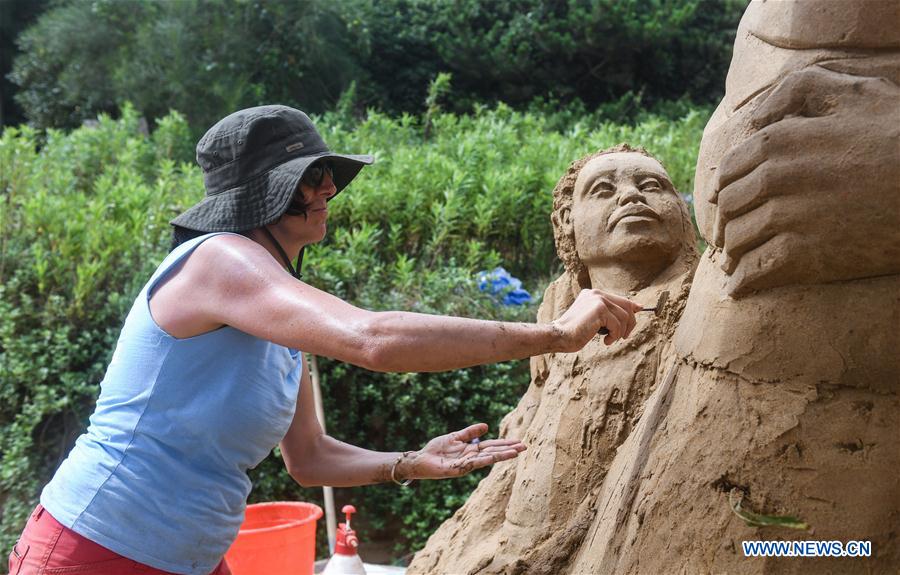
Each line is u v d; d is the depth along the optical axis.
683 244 2.14
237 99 7.96
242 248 1.44
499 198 4.86
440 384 3.93
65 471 1.55
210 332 1.47
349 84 8.55
